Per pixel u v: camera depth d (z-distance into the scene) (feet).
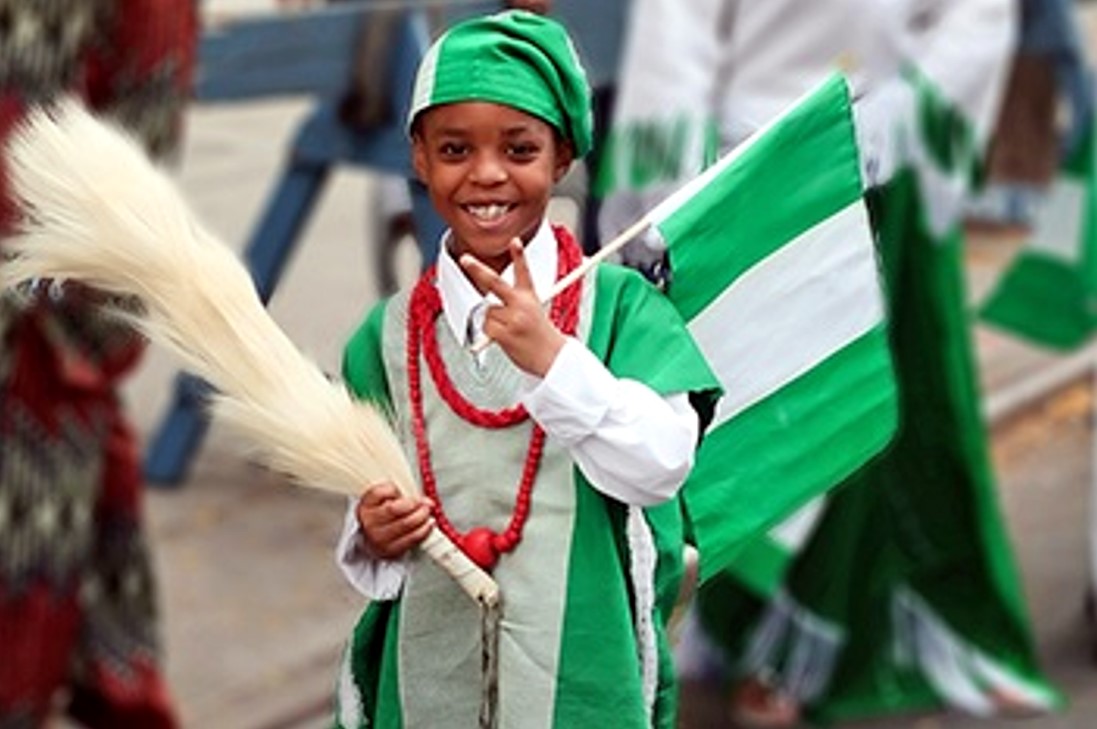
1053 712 44.70
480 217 18.06
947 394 42.68
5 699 35.58
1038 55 57.16
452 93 17.76
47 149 18.52
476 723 19.07
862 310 22.12
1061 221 49.73
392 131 48.62
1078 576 51.57
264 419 18.45
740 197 20.93
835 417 22.26
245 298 18.57
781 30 39.34
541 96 17.87
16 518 34.96
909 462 43.19
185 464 53.26
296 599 47.80
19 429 34.63
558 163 18.44
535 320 17.67
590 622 18.62
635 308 19.01
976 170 43.19
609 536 18.67
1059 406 63.31
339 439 18.40
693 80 38.42
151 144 34.32
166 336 18.54
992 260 74.49
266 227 51.83
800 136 21.34
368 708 19.85
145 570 37.91
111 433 36.78
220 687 43.86
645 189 37.73
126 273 18.43
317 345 57.77
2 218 24.64
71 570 35.88
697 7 39.09
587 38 40.27
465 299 18.75
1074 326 50.19
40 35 32.63
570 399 17.66
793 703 43.24
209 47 45.42
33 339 34.24
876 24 39.45
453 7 44.83
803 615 42.73
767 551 41.27
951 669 44.68
